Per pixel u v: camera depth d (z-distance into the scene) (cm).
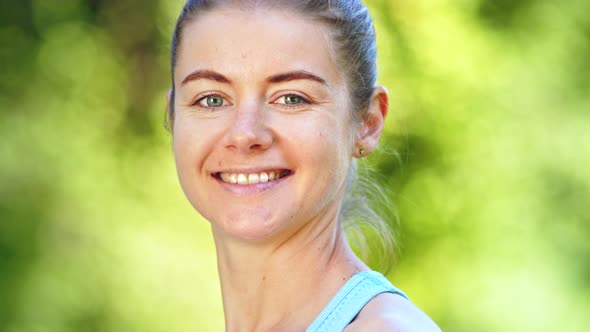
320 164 258
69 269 802
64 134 827
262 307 272
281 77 255
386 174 702
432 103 757
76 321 796
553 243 768
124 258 801
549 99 777
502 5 799
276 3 260
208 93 262
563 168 772
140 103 839
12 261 795
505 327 761
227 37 259
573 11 799
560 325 759
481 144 765
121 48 843
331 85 262
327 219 273
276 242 268
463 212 765
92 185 820
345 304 256
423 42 750
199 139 262
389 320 234
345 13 269
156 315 789
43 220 809
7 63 827
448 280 764
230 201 261
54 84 836
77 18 846
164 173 823
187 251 804
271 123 255
